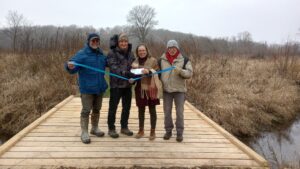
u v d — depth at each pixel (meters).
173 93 5.32
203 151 4.94
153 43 16.56
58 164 4.30
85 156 4.59
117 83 5.18
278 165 5.75
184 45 14.13
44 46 14.00
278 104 11.34
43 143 5.12
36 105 9.80
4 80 11.62
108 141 5.27
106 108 8.14
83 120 5.25
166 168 4.25
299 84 14.73
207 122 6.78
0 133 8.69
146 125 6.41
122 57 5.14
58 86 10.95
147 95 5.18
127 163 4.39
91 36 4.98
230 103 10.33
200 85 11.14
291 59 16.38
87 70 5.01
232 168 4.31
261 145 8.13
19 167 4.19
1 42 29.11
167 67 5.14
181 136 5.36
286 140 8.61
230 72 14.35
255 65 16.81
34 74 12.21
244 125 9.29
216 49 18.47
